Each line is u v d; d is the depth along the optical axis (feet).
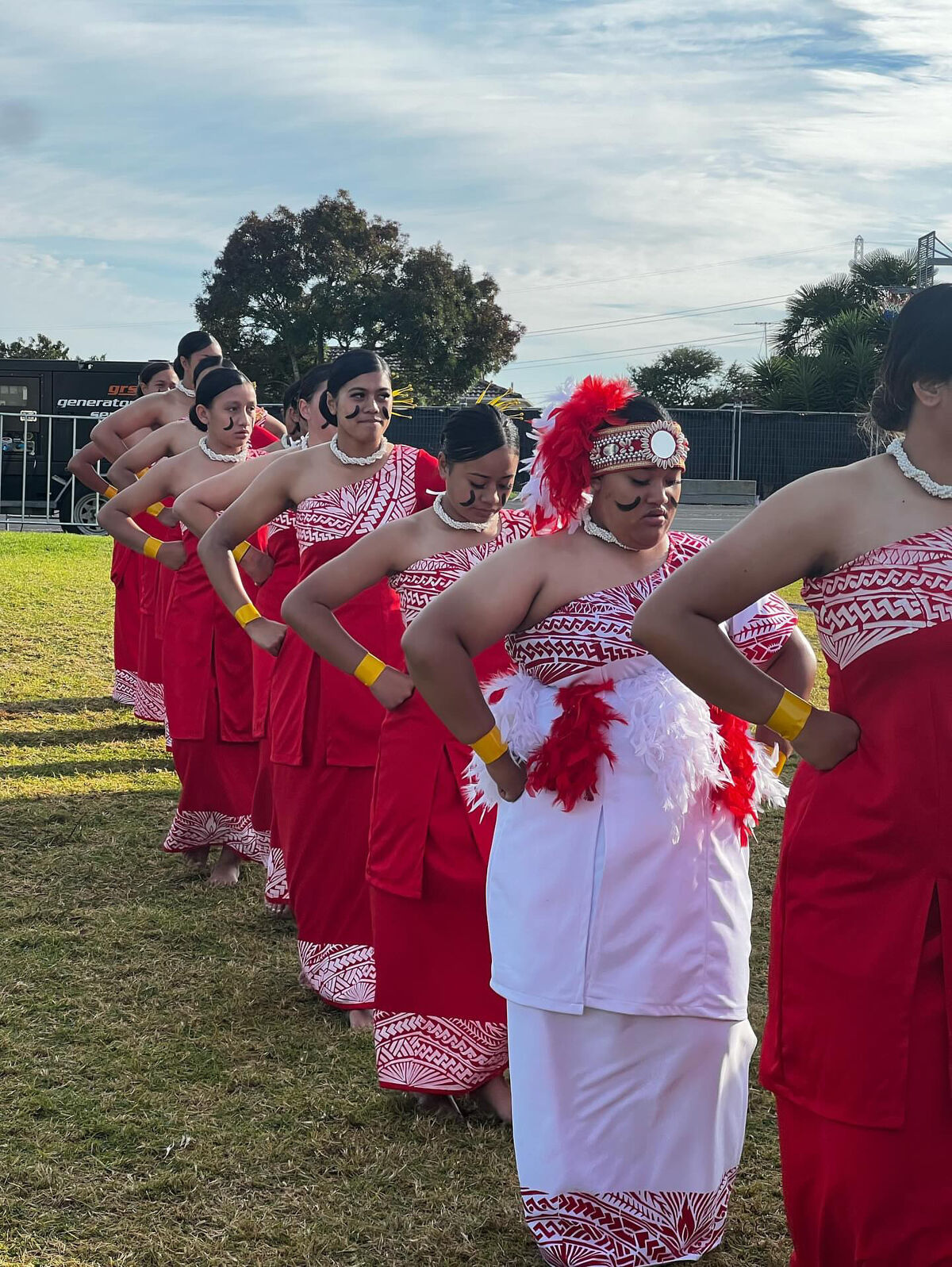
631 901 9.80
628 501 9.95
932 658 7.68
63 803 23.58
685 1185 9.98
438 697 10.16
